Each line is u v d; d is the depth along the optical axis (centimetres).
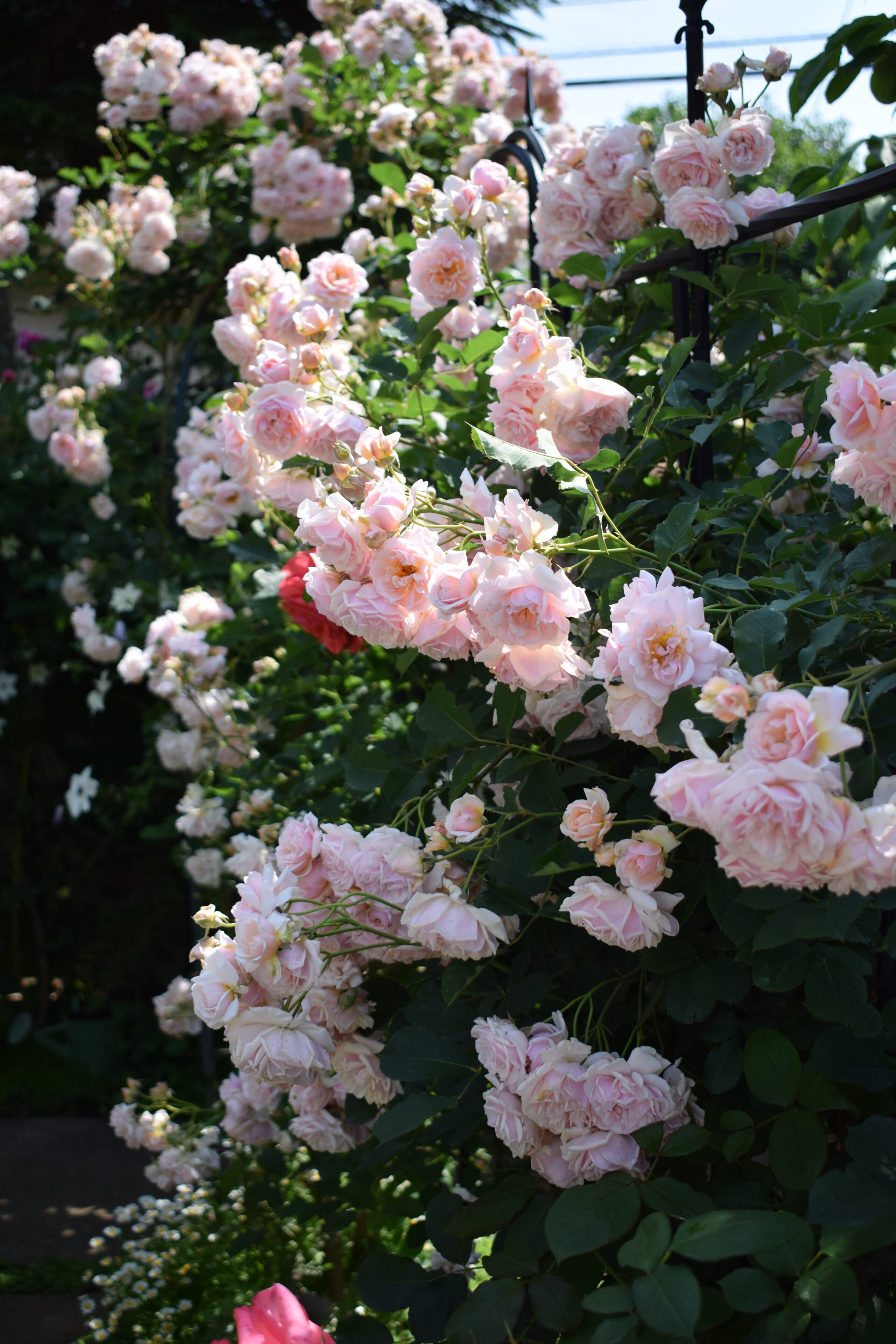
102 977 373
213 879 259
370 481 127
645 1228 111
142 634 307
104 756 372
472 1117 137
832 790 105
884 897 108
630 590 115
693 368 147
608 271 161
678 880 123
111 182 386
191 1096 331
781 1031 126
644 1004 132
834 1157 126
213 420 222
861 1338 111
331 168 270
